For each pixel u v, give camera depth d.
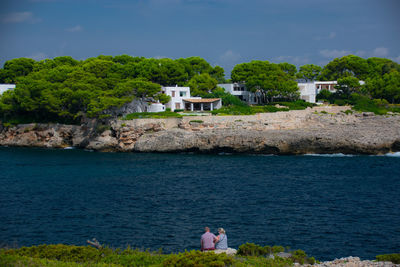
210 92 152.12
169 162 90.31
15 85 137.00
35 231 44.97
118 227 46.22
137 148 107.69
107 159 95.38
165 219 48.97
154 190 63.41
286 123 113.75
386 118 119.69
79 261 30.48
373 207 53.50
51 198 58.59
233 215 50.34
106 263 30.09
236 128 108.81
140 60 165.38
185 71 161.50
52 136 119.75
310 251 39.19
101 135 112.56
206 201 56.84
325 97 149.50
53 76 129.88
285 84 141.88
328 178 71.31
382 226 46.12
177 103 132.75
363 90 143.25
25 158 96.62
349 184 66.69
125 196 59.78
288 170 78.94
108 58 165.75
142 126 108.38
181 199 58.00
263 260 30.16
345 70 177.00
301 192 61.56
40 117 124.56
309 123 116.44
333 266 29.58
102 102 109.38
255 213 51.09
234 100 136.38
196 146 102.69
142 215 50.56
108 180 70.94
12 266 27.42
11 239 42.53
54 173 77.38
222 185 66.56
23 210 52.72
